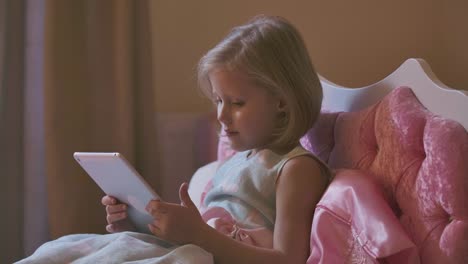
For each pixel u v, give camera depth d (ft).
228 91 3.45
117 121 6.02
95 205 6.06
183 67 6.86
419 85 3.35
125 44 5.99
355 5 6.25
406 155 3.19
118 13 5.96
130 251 2.90
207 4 6.74
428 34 5.90
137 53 6.18
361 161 3.61
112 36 5.99
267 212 3.44
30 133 5.92
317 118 3.68
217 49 3.53
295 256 3.17
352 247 2.97
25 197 5.91
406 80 3.50
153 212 3.02
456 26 5.57
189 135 6.66
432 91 3.22
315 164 3.43
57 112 5.80
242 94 3.43
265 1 6.56
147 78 6.22
